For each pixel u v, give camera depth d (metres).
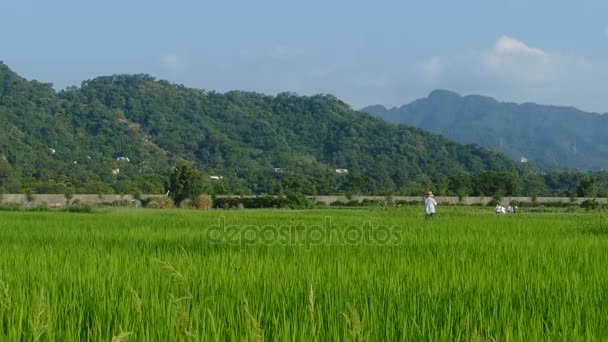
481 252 11.86
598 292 7.41
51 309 6.20
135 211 39.66
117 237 15.53
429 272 8.87
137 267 9.16
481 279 8.19
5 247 12.73
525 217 30.08
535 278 8.37
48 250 11.88
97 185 75.62
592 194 72.88
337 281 7.96
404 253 11.58
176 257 10.45
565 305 6.65
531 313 6.46
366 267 9.22
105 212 36.81
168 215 31.09
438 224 22.09
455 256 11.02
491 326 5.90
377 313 6.30
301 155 159.50
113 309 6.35
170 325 5.62
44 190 69.88
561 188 114.94
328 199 68.69
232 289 7.38
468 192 79.00
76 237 15.55
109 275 8.23
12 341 5.41
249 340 5.31
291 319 6.04
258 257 10.78
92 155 129.50
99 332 5.62
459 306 6.63
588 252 11.77
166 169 128.50
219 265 9.41
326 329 5.86
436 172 141.38
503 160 152.88
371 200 66.62
